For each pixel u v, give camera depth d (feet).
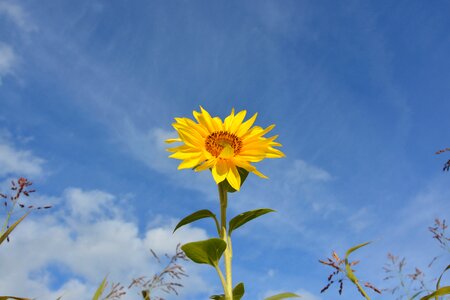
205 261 1.67
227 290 1.63
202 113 1.93
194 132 1.89
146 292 1.55
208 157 1.84
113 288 1.49
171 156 1.82
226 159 1.88
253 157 1.88
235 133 1.96
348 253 1.35
